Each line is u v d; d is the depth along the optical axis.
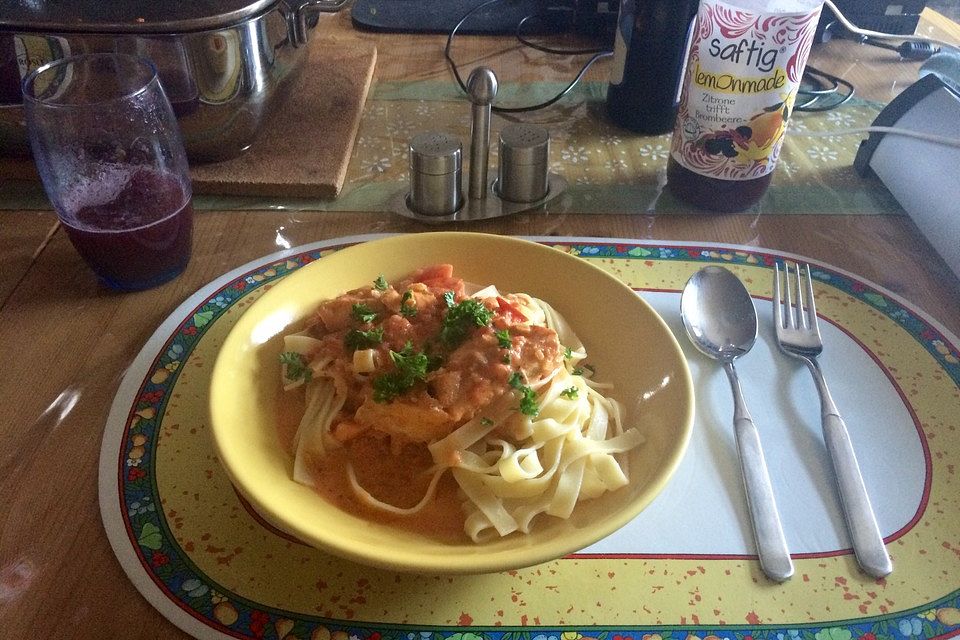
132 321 1.05
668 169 1.35
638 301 0.93
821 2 1.12
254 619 0.71
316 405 0.87
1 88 1.20
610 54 1.83
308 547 0.77
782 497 0.83
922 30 1.97
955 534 0.80
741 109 1.17
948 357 1.01
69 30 1.15
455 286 0.95
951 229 1.15
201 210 1.27
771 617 0.72
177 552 0.76
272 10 1.26
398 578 0.75
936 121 1.24
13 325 1.04
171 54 1.18
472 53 1.83
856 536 0.78
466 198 1.32
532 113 1.60
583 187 1.37
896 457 0.88
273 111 1.41
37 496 0.82
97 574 0.74
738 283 1.09
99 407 0.92
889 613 0.73
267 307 0.90
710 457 0.87
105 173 1.07
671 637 0.71
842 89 1.69
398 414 0.81
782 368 1.00
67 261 1.16
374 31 1.92
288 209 1.28
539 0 2.01
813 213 1.31
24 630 0.70
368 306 0.91
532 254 1.01
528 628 0.72
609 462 0.79
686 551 0.78
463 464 0.82
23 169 1.32
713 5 1.11
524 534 0.76
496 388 0.83
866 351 1.02
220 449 0.70
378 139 1.49
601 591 0.74
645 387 0.88
